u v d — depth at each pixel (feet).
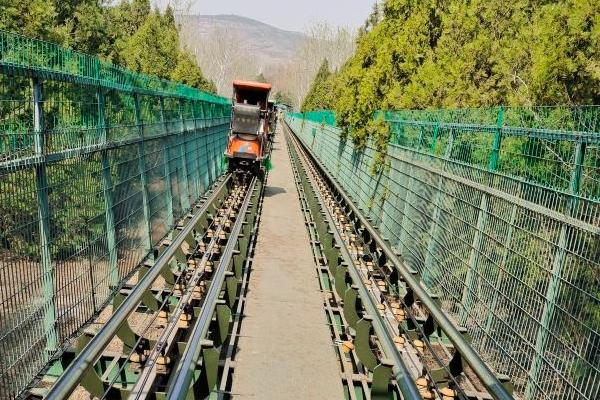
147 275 20.13
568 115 20.34
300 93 369.50
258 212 49.80
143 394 16.43
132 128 27.89
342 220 42.91
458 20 40.50
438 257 27.12
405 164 35.53
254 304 26.58
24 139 16.02
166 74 100.37
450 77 38.19
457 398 17.17
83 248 20.13
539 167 19.43
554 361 15.83
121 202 25.17
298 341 22.71
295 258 35.70
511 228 19.26
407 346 22.57
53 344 17.30
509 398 12.97
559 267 16.02
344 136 68.69
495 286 20.17
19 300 15.24
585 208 15.15
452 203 25.73
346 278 27.20
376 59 55.36
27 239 15.76
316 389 19.02
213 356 16.25
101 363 18.51
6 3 37.29
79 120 20.68
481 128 23.61
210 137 65.67
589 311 14.43
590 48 24.66
